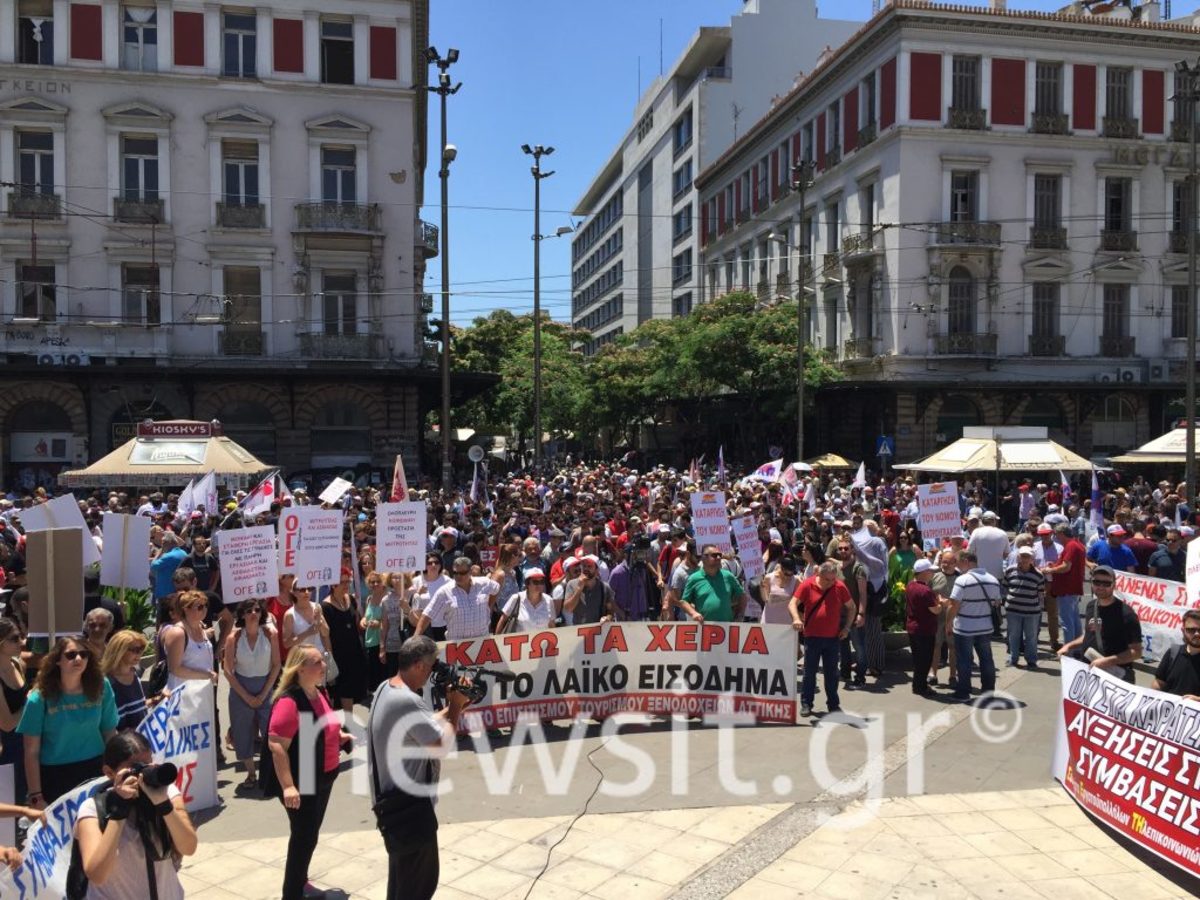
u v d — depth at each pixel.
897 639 12.60
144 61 34.94
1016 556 13.48
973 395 39.66
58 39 33.97
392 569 10.88
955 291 39.75
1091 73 40.50
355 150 36.22
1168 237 41.47
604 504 20.42
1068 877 6.52
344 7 35.94
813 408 40.09
